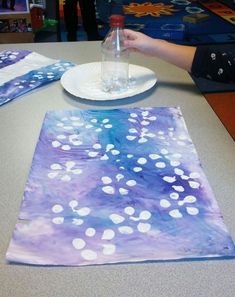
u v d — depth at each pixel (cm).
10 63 108
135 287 46
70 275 47
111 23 97
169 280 47
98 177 63
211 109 87
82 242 51
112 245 51
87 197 59
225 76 97
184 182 62
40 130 78
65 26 297
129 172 64
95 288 46
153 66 109
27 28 214
